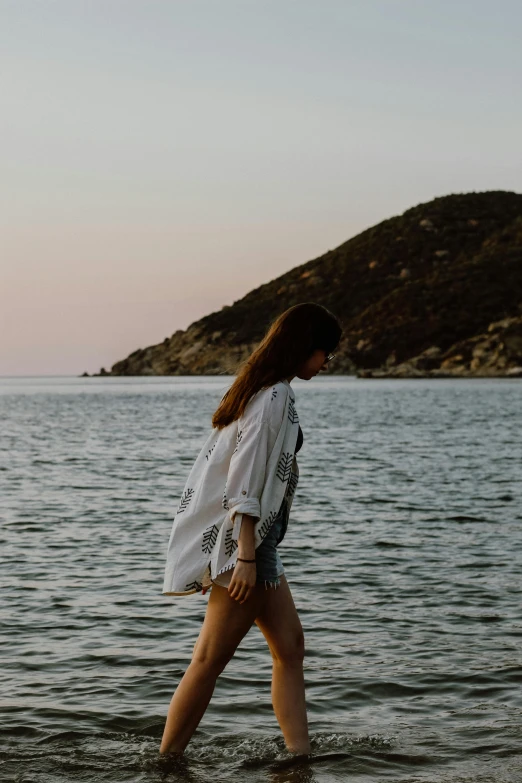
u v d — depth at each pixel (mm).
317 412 49281
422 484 15766
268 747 4246
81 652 5859
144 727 4527
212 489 3801
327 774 3939
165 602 7250
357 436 29469
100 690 5098
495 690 5094
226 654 3885
